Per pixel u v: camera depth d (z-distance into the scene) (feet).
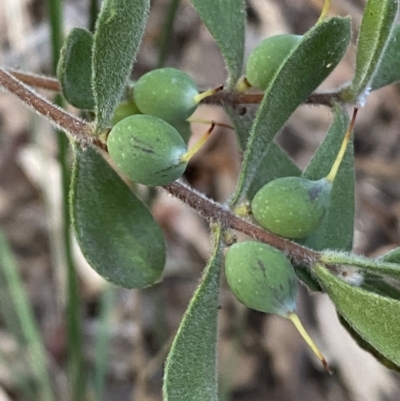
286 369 1.42
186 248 1.50
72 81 0.70
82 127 0.66
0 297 1.34
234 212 0.65
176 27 1.64
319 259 0.63
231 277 0.63
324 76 0.66
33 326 1.27
